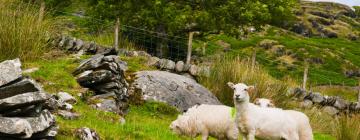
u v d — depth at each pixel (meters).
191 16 28.08
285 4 30.53
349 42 78.81
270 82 20.05
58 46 18.39
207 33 30.97
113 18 28.62
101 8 28.08
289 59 56.03
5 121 8.77
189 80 17.95
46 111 9.67
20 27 15.70
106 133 10.80
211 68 19.72
